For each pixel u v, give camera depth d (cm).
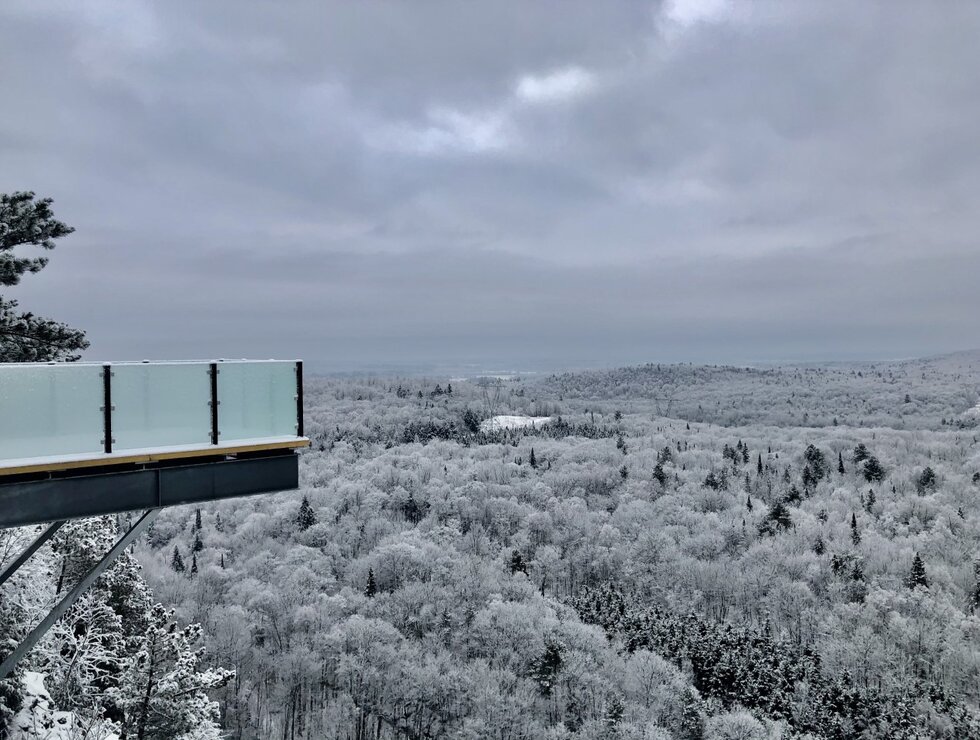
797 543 13662
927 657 9588
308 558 11675
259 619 8581
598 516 15462
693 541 13612
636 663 7744
